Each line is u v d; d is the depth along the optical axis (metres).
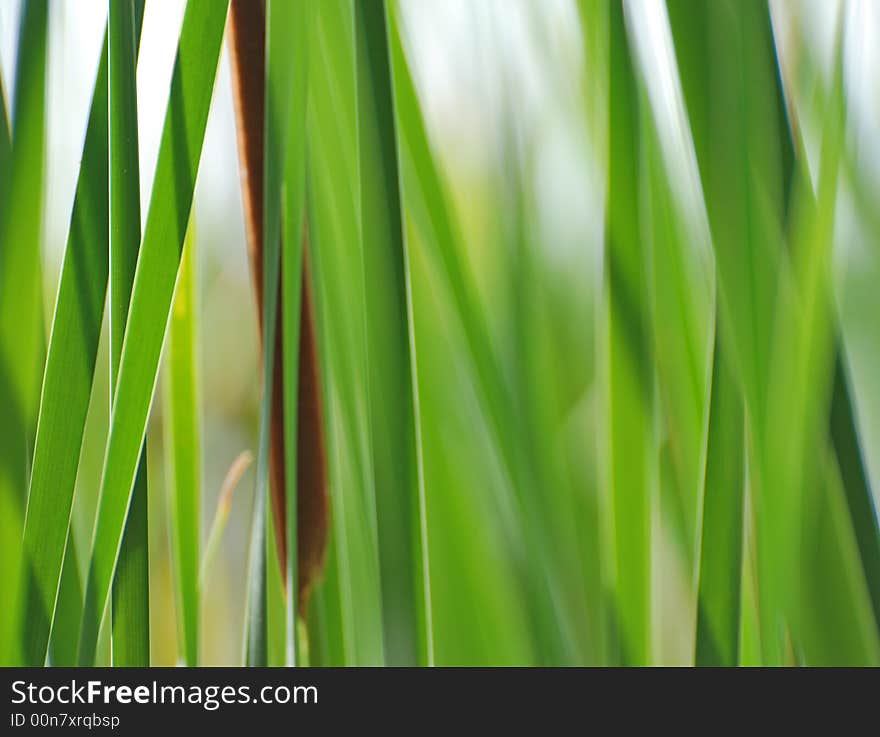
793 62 2.28
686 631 2.33
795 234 2.21
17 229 2.23
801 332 2.22
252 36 2.21
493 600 2.32
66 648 2.23
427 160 2.26
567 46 2.33
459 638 2.31
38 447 2.19
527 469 2.28
